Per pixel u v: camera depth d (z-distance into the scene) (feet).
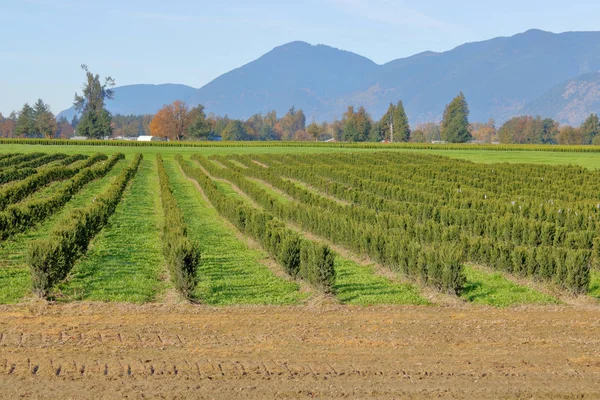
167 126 632.38
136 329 45.93
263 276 66.74
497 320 50.42
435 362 39.83
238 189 164.04
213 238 91.56
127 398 33.55
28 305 52.80
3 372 36.83
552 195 139.13
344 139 650.43
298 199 135.44
